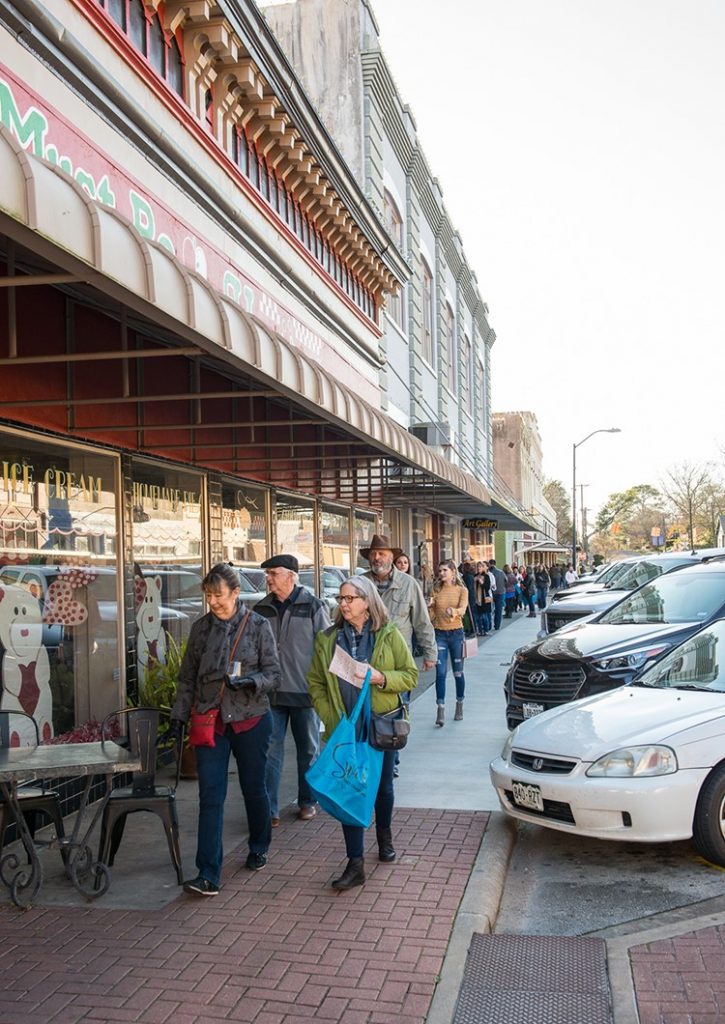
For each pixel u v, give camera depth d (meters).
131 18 7.85
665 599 10.20
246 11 9.19
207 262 9.19
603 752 6.05
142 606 8.68
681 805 5.83
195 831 6.75
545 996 4.27
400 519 22.66
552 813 6.18
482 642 21.44
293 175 12.09
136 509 8.62
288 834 6.67
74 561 7.70
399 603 8.05
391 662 5.66
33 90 6.22
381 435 8.84
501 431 62.12
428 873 5.73
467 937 4.81
